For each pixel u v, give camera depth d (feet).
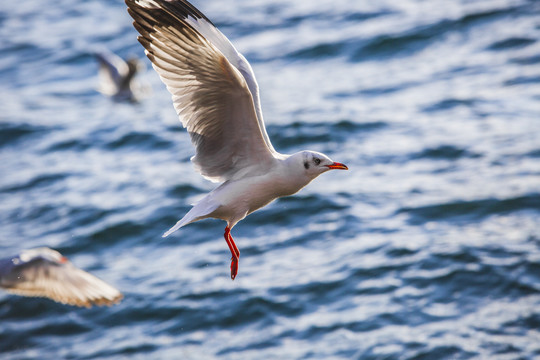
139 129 71.77
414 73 77.05
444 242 48.55
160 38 23.61
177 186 59.62
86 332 45.11
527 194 52.95
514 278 44.75
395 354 40.01
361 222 51.83
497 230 49.57
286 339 42.19
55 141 71.05
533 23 84.17
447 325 41.70
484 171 56.65
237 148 25.95
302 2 103.71
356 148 62.23
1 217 58.29
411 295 44.21
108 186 61.21
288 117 68.59
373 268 46.68
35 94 83.97
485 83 72.18
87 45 97.40
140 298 46.83
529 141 60.03
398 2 97.96
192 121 25.52
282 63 83.97
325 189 56.39
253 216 53.78
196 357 41.86
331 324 42.73
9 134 73.15
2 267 26.63
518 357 39.14
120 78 80.38
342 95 73.51
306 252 49.34
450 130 63.41
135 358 42.45
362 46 84.94
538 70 73.26
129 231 54.29
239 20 98.63
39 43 99.45
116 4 113.80
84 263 51.52
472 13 88.43
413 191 55.11
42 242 54.24
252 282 46.91
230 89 24.27
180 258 50.52
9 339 45.03
